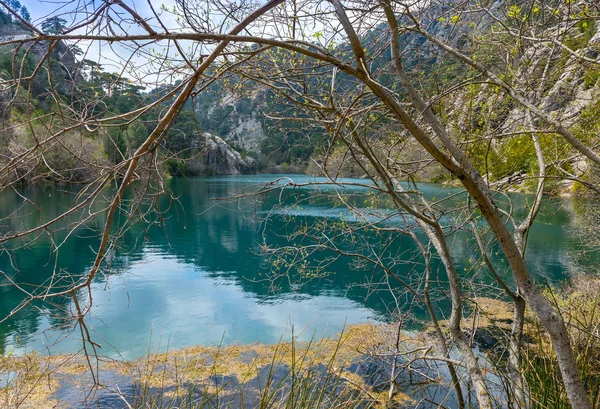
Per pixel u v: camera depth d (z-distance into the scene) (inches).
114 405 209.0
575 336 130.3
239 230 746.2
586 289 261.9
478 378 117.2
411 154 150.6
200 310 358.9
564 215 719.1
